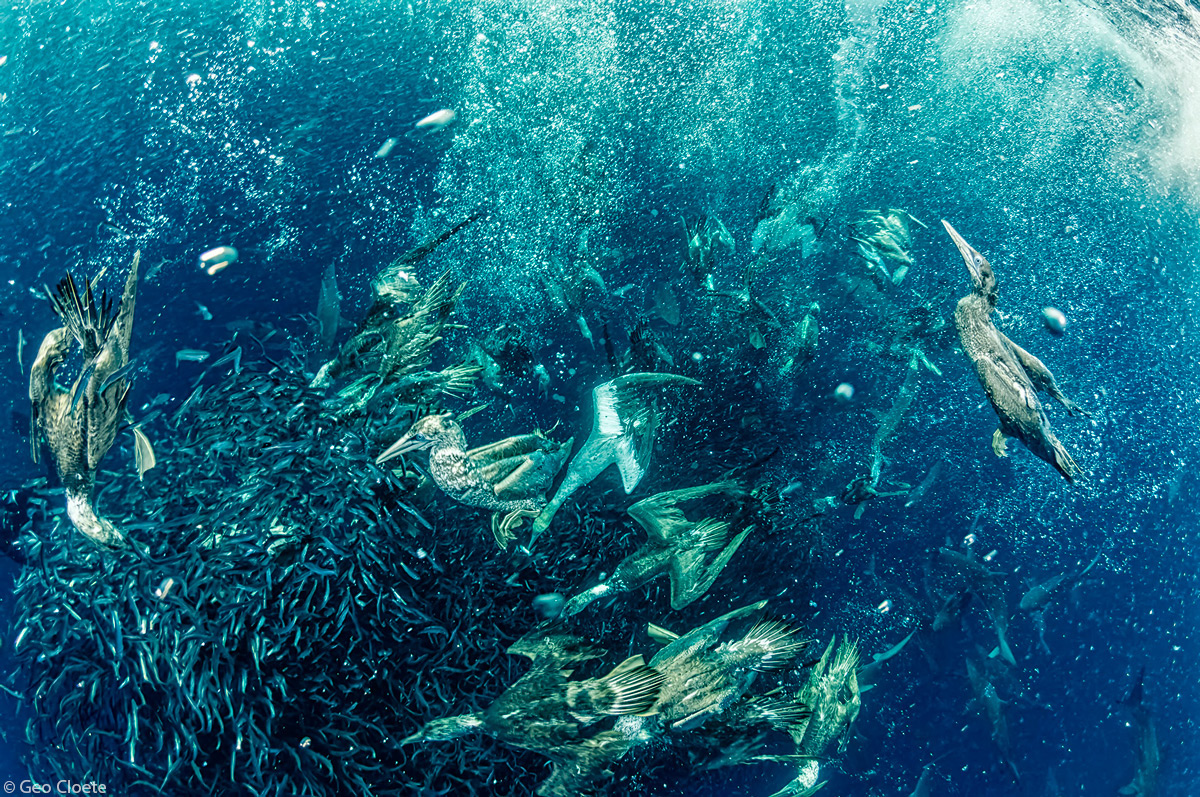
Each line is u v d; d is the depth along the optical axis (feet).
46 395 7.14
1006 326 16.92
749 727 6.99
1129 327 16.93
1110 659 12.60
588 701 5.79
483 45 22.68
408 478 10.84
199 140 19.04
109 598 10.27
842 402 14.85
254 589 10.05
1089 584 13.29
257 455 11.03
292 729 9.93
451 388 10.76
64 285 6.70
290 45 22.22
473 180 18.69
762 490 13.21
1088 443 14.99
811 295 16.75
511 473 8.50
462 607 10.75
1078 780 11.41
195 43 21.65
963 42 24.22
